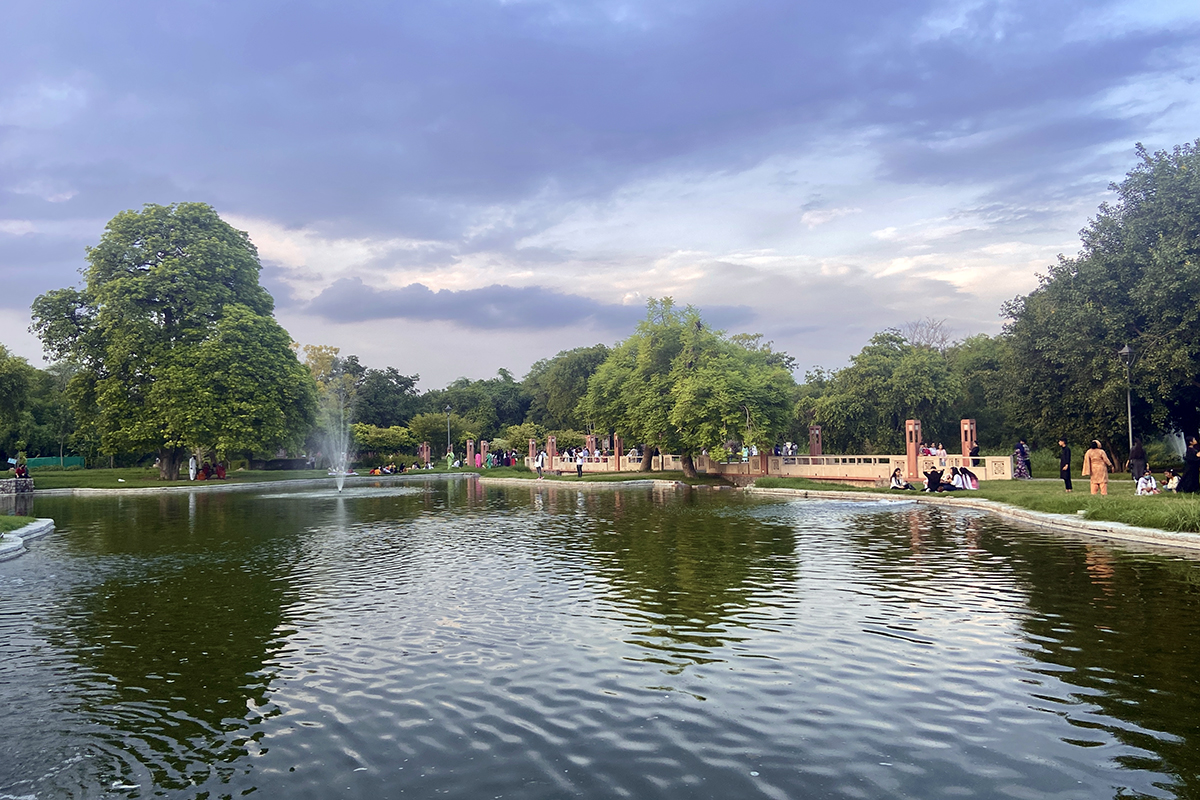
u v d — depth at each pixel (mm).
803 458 38938
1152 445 38531
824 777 5066
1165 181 25234
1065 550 13906
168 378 41344
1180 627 8453
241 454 64625
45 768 5527
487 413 92875
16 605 11078
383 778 5227
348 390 83250
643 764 5340
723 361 39531
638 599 10641
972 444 32781
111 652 8539
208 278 45375
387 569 13680
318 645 8641
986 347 52906
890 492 27047
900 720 6035
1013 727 5836
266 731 6152
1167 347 23906
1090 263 26688
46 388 69312
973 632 8523
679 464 50750
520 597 10961
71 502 33312
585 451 55688
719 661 7688
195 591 11938
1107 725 5828
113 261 43812
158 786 5195
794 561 13516
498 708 6516
